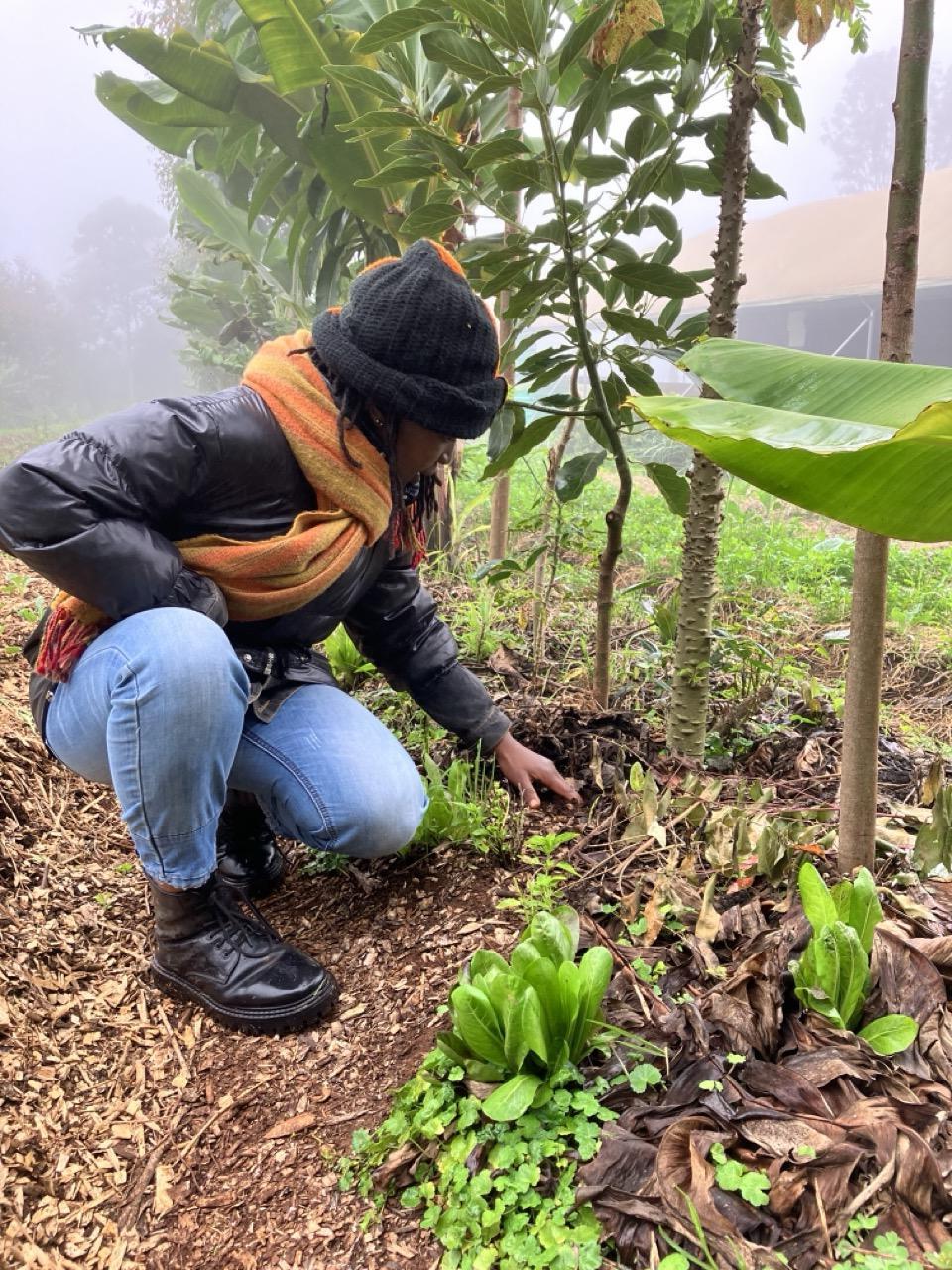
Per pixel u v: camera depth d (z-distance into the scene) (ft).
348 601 5.79
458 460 13.32
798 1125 3.78
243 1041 5.29
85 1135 4.68
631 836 6.11
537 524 9.46
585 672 9.09
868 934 4.50
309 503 5.37
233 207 16.70
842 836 5.37
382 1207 4.14
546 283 6.58
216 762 4.93
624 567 15.29
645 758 7.25
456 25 6.56
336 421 5.08
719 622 11.24
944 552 15.69
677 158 6.81
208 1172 4.49
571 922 4.97
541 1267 3.54
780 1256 3.35
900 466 3.19
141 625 4.80
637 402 3.46
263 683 5.61
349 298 5.03
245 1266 4.00
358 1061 4.99
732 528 18.11
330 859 6.68
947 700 9.84
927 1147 3.50
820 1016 4.22
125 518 4.69
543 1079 4.28
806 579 14.26
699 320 7.16
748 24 5.96
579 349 6.97
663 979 4.81
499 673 9.10
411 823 5.74
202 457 4.87
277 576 5.21
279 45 9.80
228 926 5.48
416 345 4.79
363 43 6.30
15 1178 4.34
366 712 6.07
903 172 4.46
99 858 6.94
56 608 5.34
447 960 5.49
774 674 8.85
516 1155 3.96
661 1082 4.21
